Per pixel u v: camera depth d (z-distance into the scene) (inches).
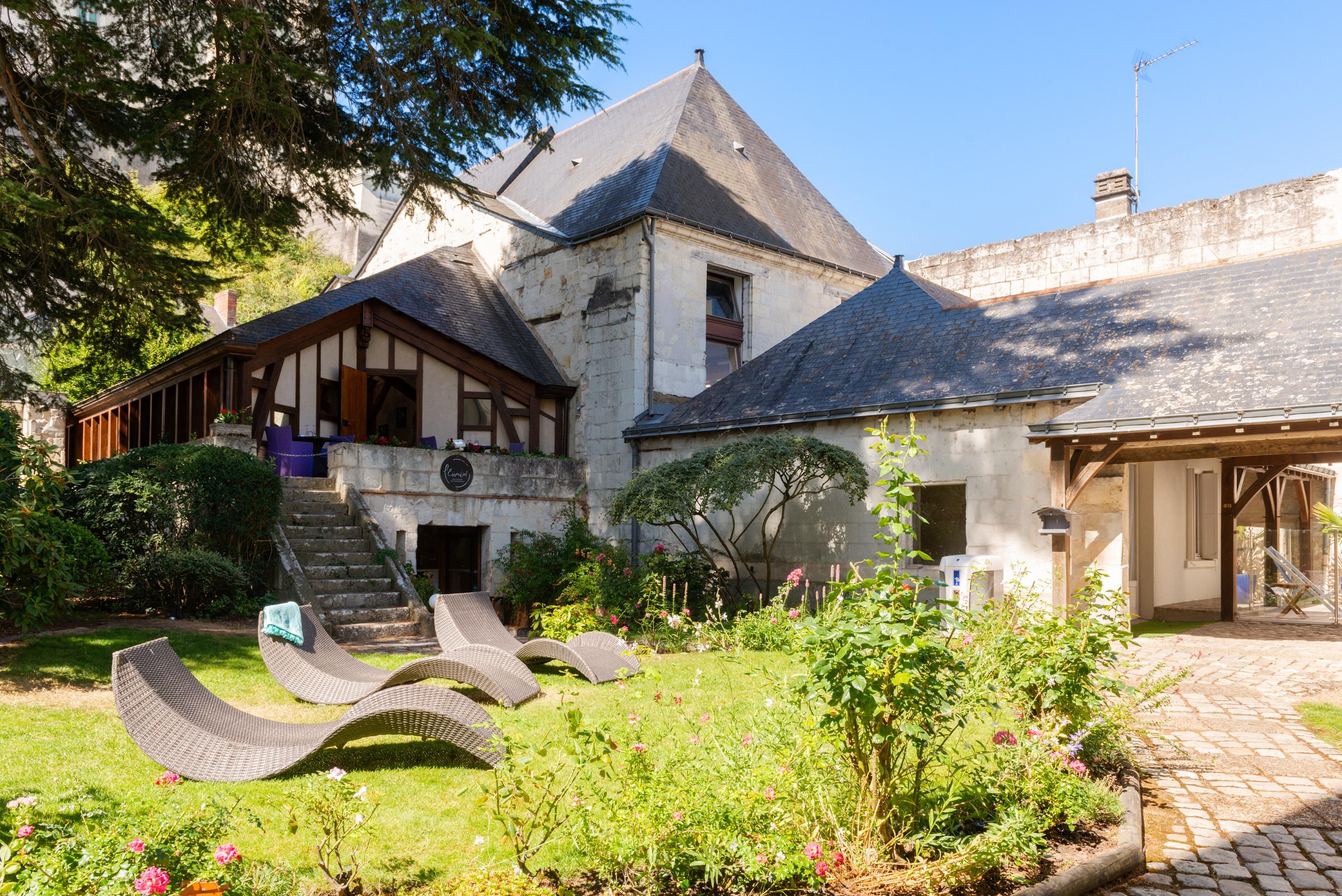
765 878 123.8
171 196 493.4
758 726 162.9
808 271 776.3
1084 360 454.0
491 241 805.9
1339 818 176.9
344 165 497.7
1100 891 139.9
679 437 615.5
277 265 1540.4
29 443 297.3
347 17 454.0
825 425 538.0
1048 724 181.5
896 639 130.0
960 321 549.3
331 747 193.0
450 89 474.9
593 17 470.3
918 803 146.4
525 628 514.9
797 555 556.1
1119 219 757.9
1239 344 407.5
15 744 188.7
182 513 421.7
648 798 130.4
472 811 157.5
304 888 122.3
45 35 393.7
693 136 782.5
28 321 508.7
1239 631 494.0
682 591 496.1
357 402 612.1
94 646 303.1
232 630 362.3
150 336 509.4
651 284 660.7
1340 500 808.3
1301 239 673.0
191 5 422.6
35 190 407.8
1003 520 460.4
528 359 705.0
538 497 630.5
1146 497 588.1
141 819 131.0
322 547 464.8
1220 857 155.6
